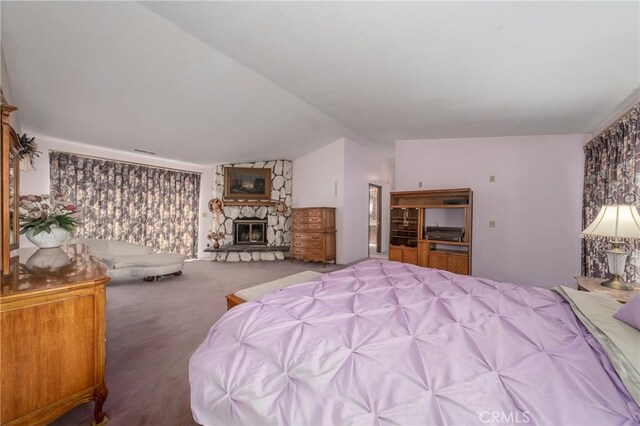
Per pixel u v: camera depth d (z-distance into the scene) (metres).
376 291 1.58
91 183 4.81
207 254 6.56
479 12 1.65
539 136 3.96
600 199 3.09
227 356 1.03
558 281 3.82
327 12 1.82
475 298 1.45
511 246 4.08
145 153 5.30
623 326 1.09
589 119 3.19
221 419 0.90
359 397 0.78
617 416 0.69
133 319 2.78
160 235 5.79
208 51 2.41
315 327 1.12
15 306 1.17
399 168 4.92
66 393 1.31
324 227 5.43
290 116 4.07
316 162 6.09
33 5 1.80
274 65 2.60
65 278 1.39
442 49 2.08
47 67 2.50
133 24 2.04
